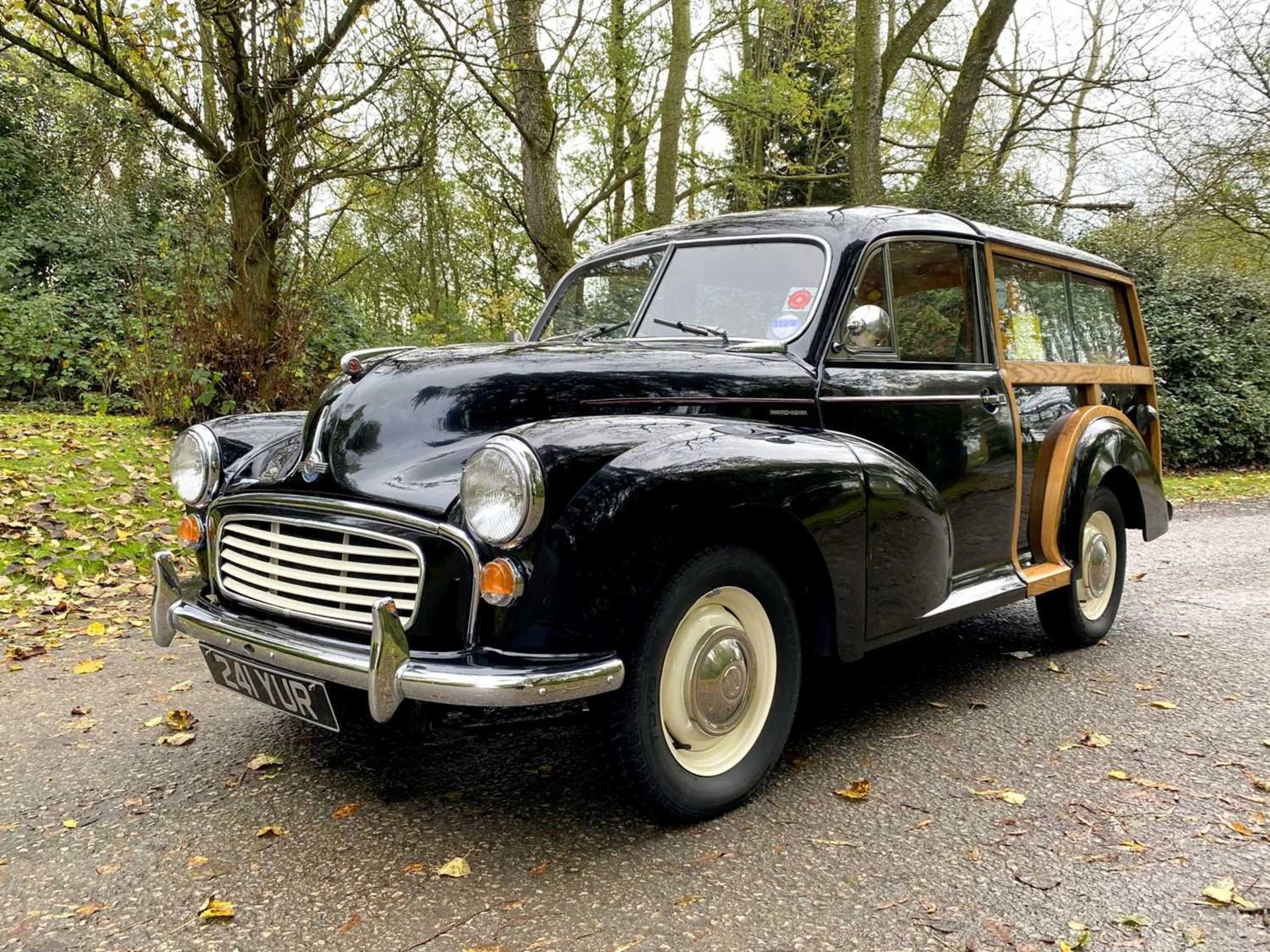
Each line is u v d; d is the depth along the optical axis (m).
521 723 2.40
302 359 9.70
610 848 2.44
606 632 2.26
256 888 2.26
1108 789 2.81
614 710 2.36
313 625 2.48
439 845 2.47
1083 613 4.29
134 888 2.27
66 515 6.12
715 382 2.85
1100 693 3.73
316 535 2.49
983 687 3.81
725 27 14.86
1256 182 15.41
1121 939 2.04
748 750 2.70
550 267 11.05
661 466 2.33
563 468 2.23
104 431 8.32
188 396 8.66
